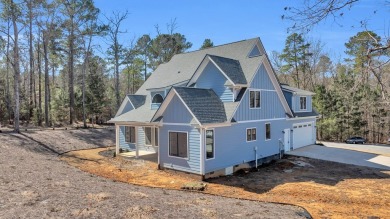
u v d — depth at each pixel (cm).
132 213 757
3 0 2494
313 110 2930
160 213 784
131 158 2080
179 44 4966
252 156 1922
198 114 1582
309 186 1423
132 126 2217
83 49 3544
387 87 517
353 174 1705
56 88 4866
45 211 734
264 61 2034
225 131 1711
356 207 1126
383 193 1305
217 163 1652
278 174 1730
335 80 3512
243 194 1300
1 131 2498
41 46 3881
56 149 2311
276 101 2208
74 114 4019
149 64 5288
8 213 707
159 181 1508
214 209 877
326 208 1103
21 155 1806
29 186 980
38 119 3500
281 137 2270
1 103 3819
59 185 1034
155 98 2119
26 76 4666
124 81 6391
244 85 1830
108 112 4519
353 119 3631
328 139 3856
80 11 3288
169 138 1730
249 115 1902
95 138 2841
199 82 1991
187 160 1628
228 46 2377
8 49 2859
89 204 814
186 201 974
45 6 2939
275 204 1077
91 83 3984
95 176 1445
